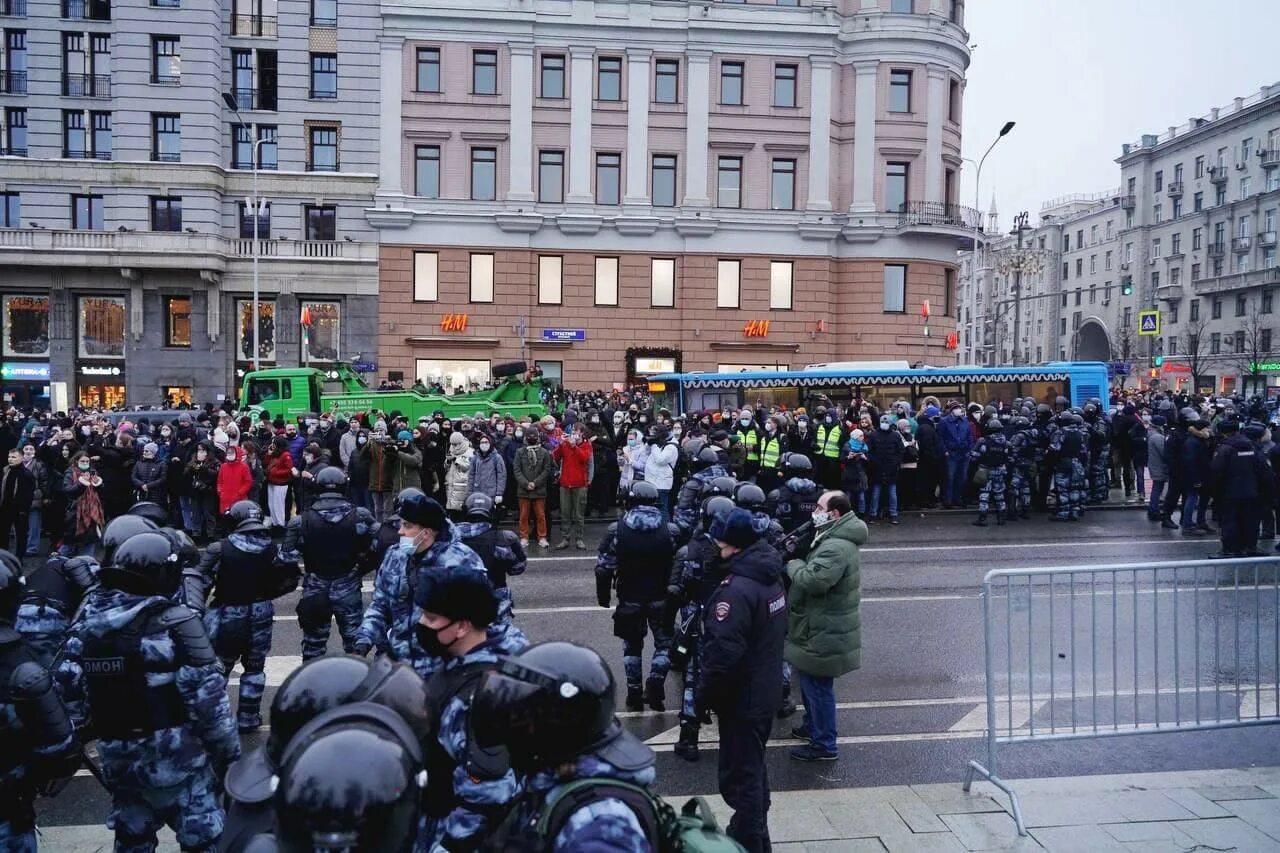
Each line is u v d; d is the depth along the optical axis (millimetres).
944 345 39156
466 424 17141
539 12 36750
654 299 38156
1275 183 66625
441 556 5012
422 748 2070
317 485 7633
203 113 37562
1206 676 7668
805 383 24906
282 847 1607
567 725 2066
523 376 27625
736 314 38094
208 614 6953
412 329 37594
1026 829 5297
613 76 37562
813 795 5848
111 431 17469
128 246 37125
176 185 37438
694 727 6555
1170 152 77938
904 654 9031
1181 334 74875
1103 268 86562
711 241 37812
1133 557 13789
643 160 37500
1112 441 20188
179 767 4012
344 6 37250
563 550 14867
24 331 38969
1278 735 7035
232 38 38156
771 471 17656
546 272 37875
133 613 3904
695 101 37375
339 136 37938
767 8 37344
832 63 37781
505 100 36938
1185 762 6520
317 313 38531
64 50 38094
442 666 3346
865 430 17797
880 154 37938
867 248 38156
